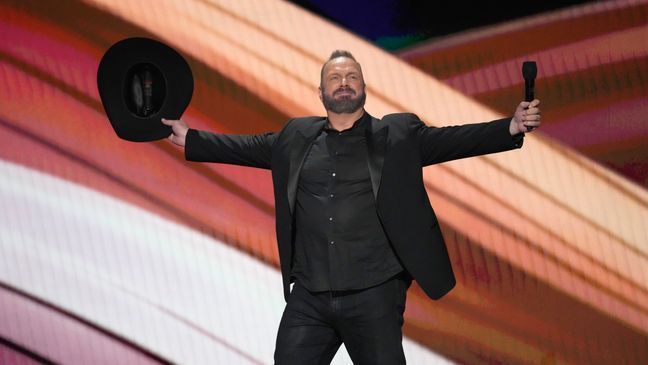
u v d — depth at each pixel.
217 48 9.51
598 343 9.40
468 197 9.47
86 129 9.50
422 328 9.44
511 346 9.43
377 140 6.62
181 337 9.49
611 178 9.41
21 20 9.48
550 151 9.45
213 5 9.53
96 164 9.50
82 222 9.50
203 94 9.48
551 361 9.41
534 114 6.16
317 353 6.74
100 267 9.50
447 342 9.41
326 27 9.48
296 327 6.69
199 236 9.49
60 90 9.48
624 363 9.38
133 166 9.51
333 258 6.51
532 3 9.44
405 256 6.52
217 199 9.48
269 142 7.05
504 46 9.43
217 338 9.49
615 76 9.44
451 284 6.71
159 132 7.41
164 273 9.50
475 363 9.41
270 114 9.47
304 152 6.71
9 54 9.49
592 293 9.41
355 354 6.73
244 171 9.48
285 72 9.49
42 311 9.51
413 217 6.56
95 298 9.50
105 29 9.50
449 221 9.48
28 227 9.51
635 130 9.41
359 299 6.52
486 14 9.44
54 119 9.50
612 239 9.41
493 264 9.45
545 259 9.44
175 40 9.51
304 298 6.68
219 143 7.16
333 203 6.55
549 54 9.45
